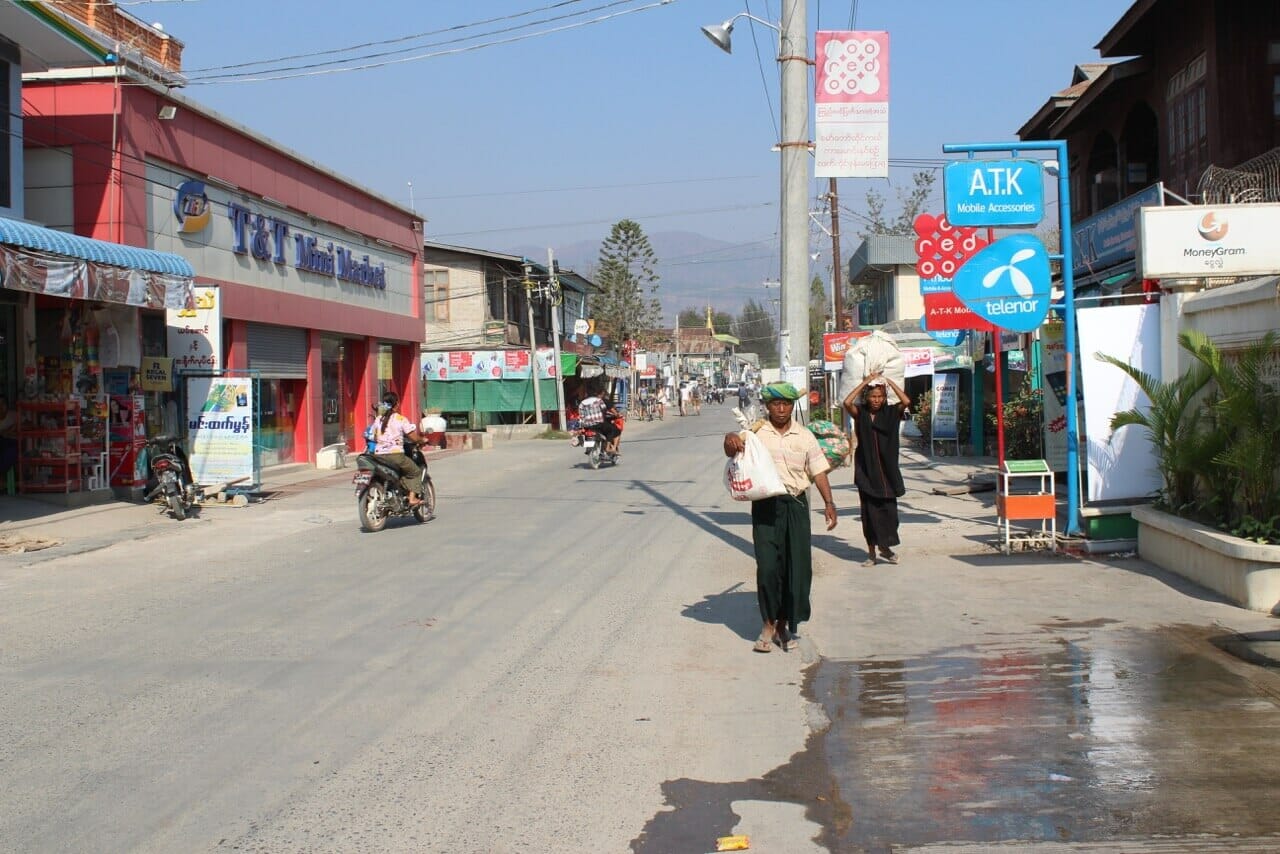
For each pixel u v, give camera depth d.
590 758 5.49
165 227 18.61
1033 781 5.01
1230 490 9.12
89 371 16.16
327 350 26.67
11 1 13.95
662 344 98.69
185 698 6.61
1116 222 19.36
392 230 29.91
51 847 4.47
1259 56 17.11
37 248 12.98
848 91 12.48
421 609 9.16
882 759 5.38
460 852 4.40
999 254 11.01
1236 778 4.95
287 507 17.22
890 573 10.34
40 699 6.61
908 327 36.66
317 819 4.74
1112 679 6.58
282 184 23.05
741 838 4.49
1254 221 9.95
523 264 43.44
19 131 15.72
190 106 19.16
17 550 12.55
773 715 6.15
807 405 13.68
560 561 11.55
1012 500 11.01
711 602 9.34
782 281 13.80
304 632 8.36
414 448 15.08
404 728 6.00
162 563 11.88
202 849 4.45
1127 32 19.66
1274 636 7.39
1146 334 10.84
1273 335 8.54
